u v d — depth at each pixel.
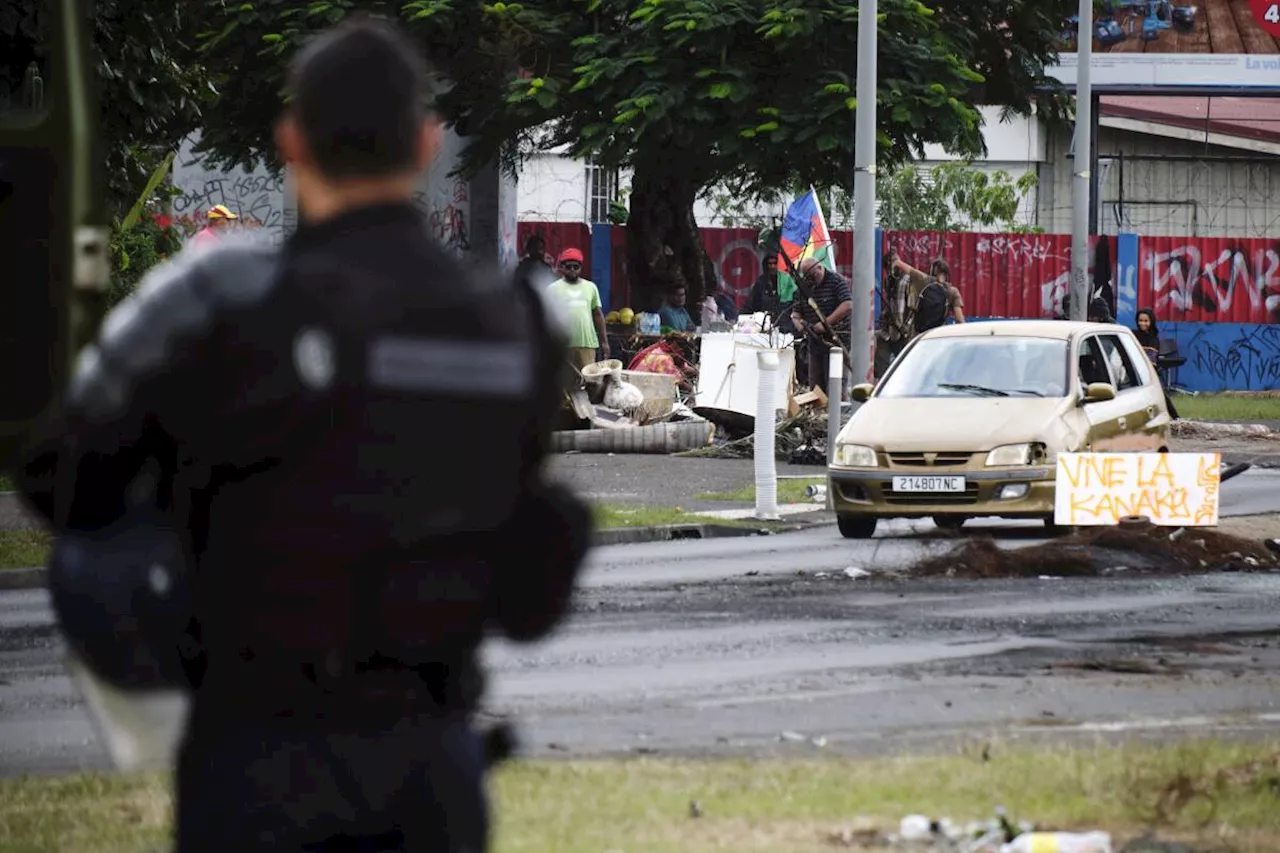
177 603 7.27
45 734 21.03
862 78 53.09
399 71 7.61
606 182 129.12
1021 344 45.66
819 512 47.81
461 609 7.41
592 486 52.06
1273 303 107.75
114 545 7.29
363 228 7.48
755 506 47.50
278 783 7.23
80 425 7.23
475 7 83.31
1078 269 85.19
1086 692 23.36
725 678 24.47
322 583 7.21
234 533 7.24
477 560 7.48
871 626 29.30
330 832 7.29
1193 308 108.12
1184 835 15.41
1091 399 44.16
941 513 42.00
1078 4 89.31
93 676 7.34
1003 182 130.75
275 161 90.12
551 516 7.73
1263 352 108.00
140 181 55.25
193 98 55.12
